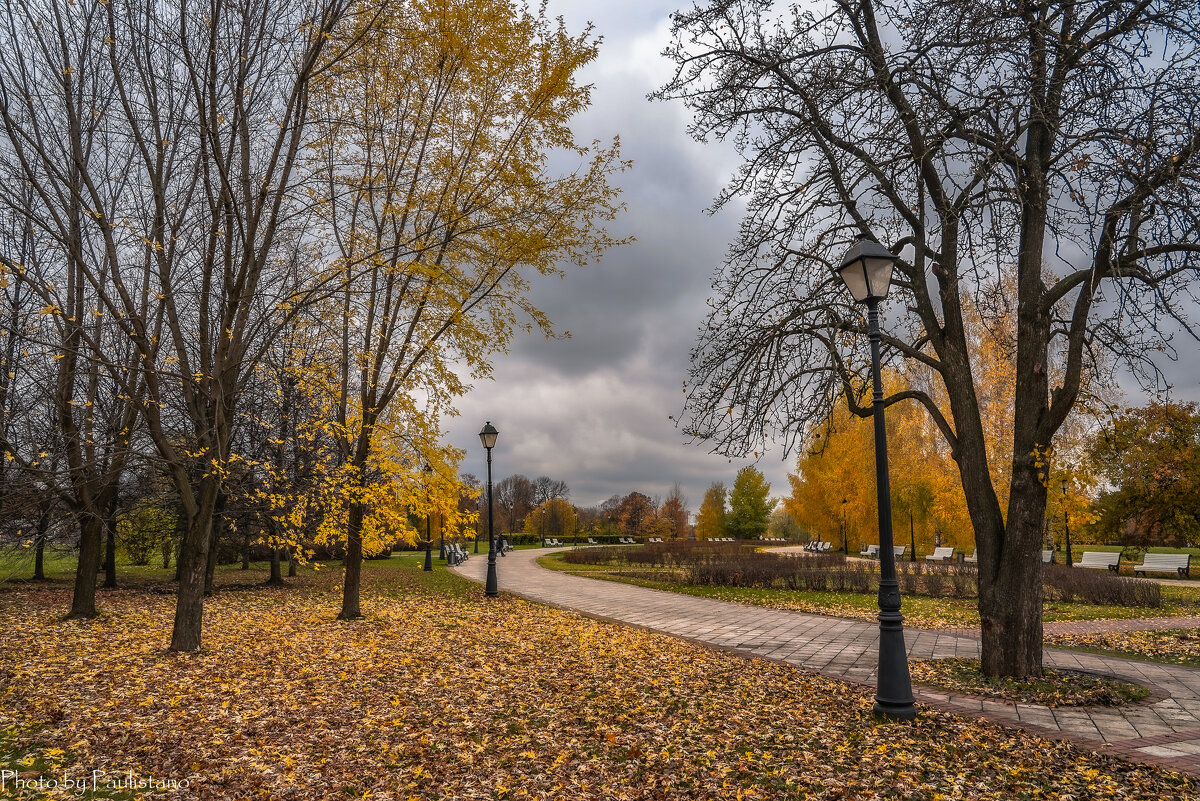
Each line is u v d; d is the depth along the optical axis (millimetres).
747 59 9406
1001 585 8266
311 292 10406
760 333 9953
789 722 6473
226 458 10359
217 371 9992
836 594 18750
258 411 16172
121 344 13406
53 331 11469
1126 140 7051
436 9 11930
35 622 12773
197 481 15320
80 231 10688
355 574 13758
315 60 9898
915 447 31156
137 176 11953
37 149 8977
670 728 6297
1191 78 7621
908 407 31375
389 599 17578
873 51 8875
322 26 9773
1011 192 7453
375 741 5926
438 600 17484
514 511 96062
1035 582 8141
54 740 5688
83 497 13141
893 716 6496
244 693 7410
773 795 4742
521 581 23812
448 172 13039
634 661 9469
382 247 12930
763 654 10172
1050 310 8734
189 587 9938
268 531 17469
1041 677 8016
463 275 13203
